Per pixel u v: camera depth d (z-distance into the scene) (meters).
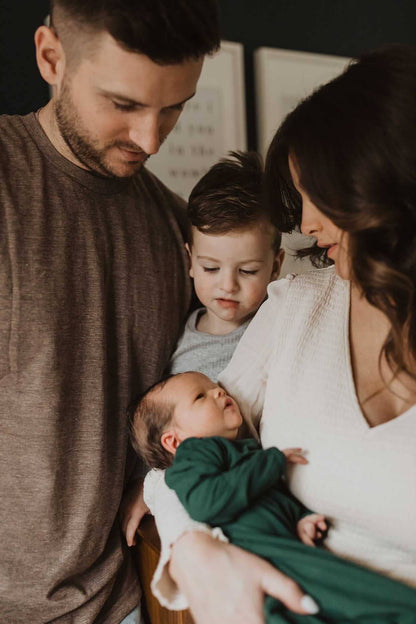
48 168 1.12
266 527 0.95
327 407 0.96
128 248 1.23
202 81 2.22
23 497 1.10
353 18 2.66
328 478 0.93
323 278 1.11
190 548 0.90
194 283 1.38
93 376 1.15
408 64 0.81
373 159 0.80
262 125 2.38
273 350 1.12
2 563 1.10
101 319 1.16
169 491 1.04
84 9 0.92
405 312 0.87
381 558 0.90
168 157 2.19
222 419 1.12
